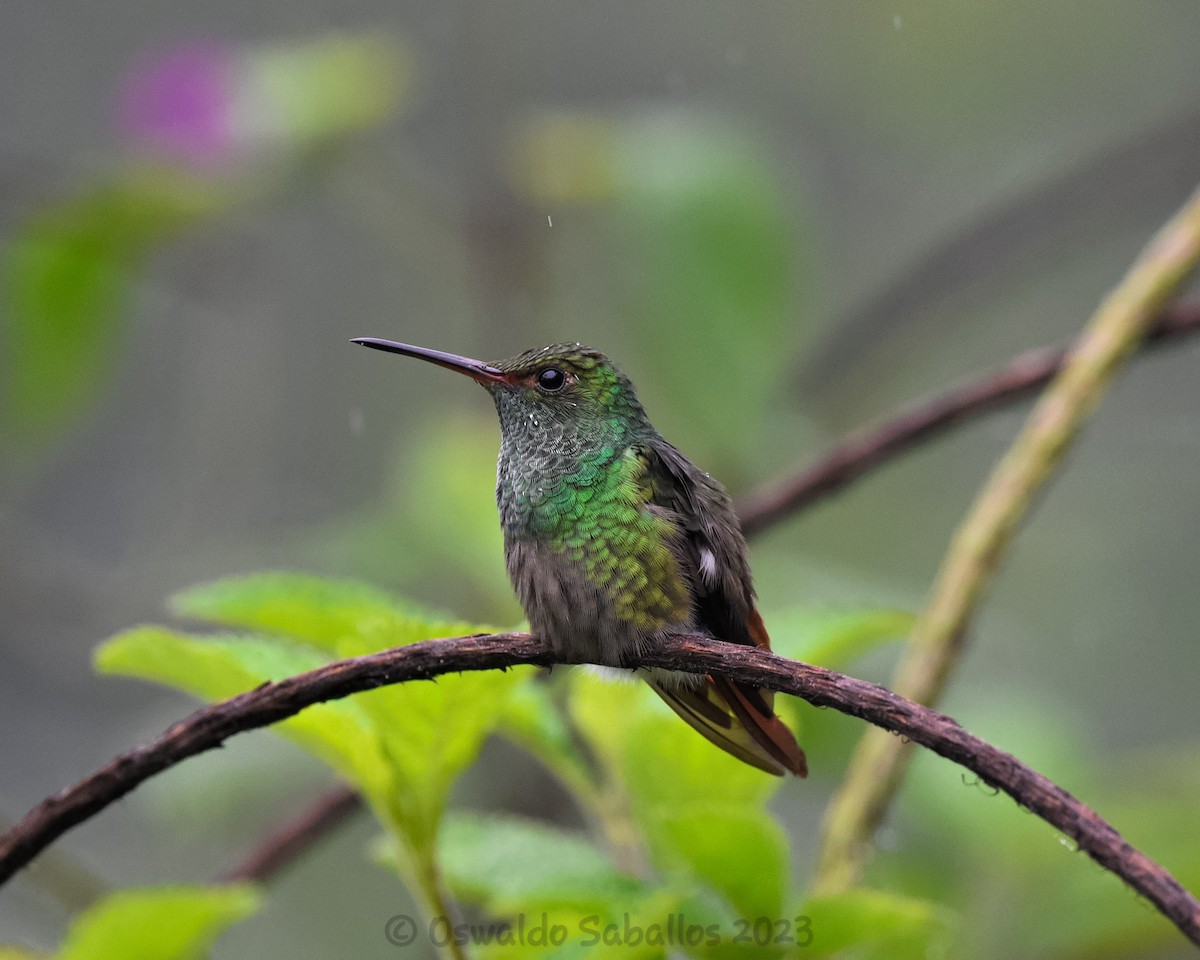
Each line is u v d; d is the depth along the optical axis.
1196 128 11.88
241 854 9.65
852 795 5.35
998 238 11.74
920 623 5.70
